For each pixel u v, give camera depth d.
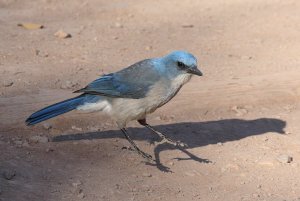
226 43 19.33
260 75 15.84
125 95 10.74
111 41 18.97
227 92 14.45
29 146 11.27
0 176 9.91
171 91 10.88
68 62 16.55
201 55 17.97
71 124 12.41
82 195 9.70
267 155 11.84
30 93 13.67
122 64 16.72
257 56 18.06
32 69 15.60
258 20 22.00
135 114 10.95
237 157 11.71
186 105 13.77
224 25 21.39
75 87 14.47
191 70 10.67
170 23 21.45
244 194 10.32
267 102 14.48
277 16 22.50
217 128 13.04
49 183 9.98
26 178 10.02
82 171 10.57
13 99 12.98
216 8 23.53
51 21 21.09
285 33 20.52
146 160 11.28
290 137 12.77
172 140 11.69
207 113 13.73
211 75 16.00
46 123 12.18
